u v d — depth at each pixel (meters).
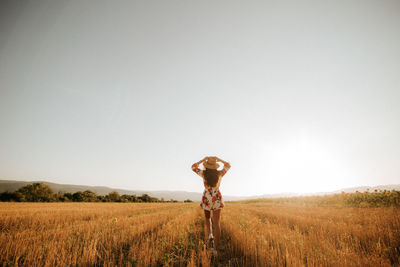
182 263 3.82
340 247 4.18
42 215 11.42
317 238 4.86
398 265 3.11
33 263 3.40
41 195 55.22
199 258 3.78
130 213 13.05
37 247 4.31
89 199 62.38
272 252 3.80
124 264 3.61
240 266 3.66
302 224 7.09
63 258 3.57
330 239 4.71
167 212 13.38
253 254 3.96
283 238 4.71
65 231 6.19
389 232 4.67
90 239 5.34
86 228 6.86
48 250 4.06
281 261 3.35
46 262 3.32
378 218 6.74
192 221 8.94
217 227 4.29
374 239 4.59
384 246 3.89
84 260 3.65
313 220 7.57
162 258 3.76
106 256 4.06
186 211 14.37
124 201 68.69
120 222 8.16
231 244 5.04
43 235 5.62
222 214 11.52
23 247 4.16
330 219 7.73
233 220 8.47
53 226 7.94
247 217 9.63
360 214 8.68
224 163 4.79
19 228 7.37
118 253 4.41
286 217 9.04
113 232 6.13
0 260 3.61
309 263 3.13
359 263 3.04
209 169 4.61
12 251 4.09
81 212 13.72
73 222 8.97
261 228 6.20
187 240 5.14
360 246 4.15
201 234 6.33
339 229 5.61
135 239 5.29
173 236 5.43
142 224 7.41
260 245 4.30
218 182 4.52
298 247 4.09
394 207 11.27
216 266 3.73
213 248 4.24
